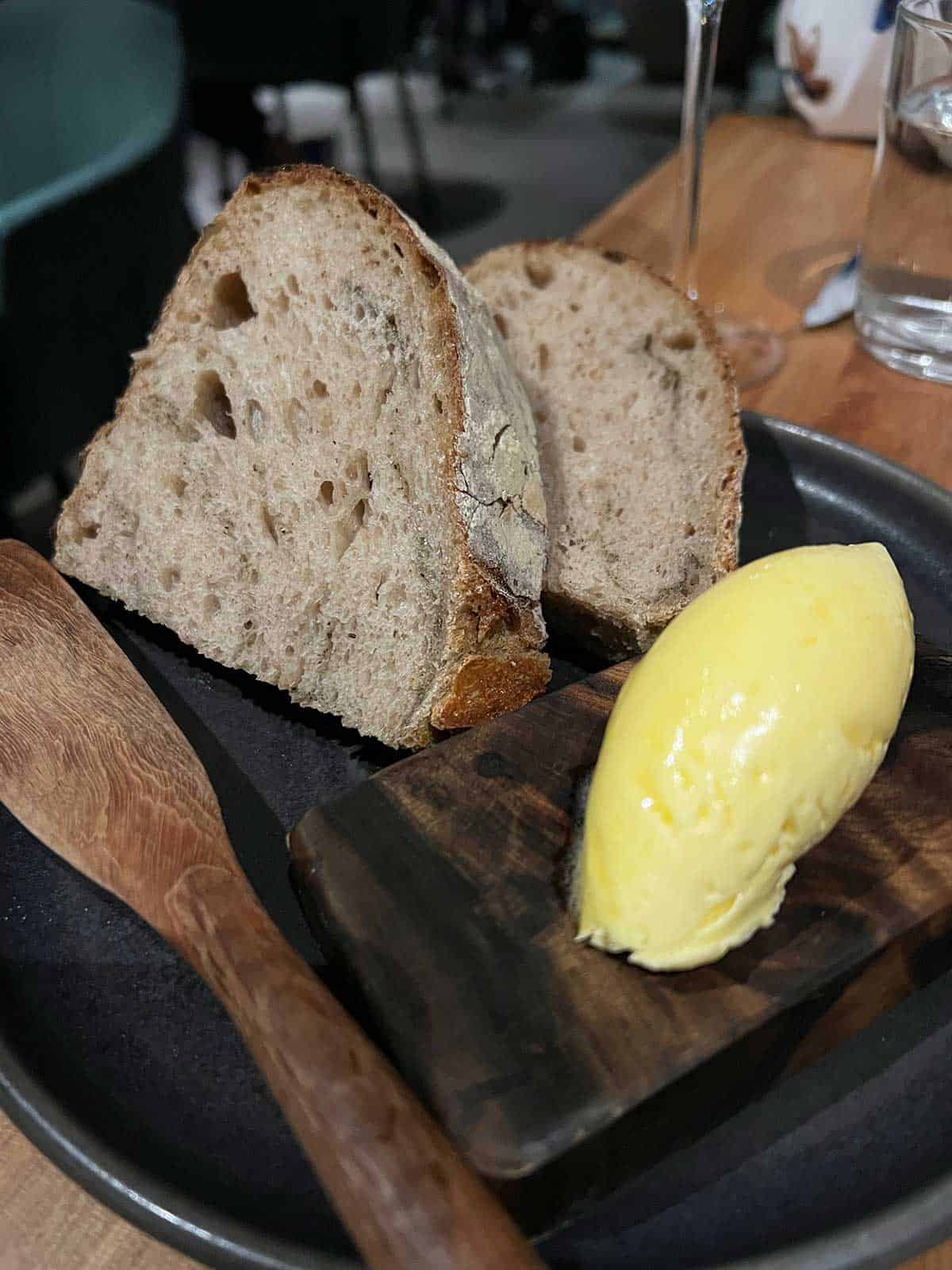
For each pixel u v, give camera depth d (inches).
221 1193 4.5
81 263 13.6
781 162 14.1
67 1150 4.4
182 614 7.5
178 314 7.5
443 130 33.5
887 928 4.8
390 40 23.8
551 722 5.8
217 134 26.7
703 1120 4.6
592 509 7.7
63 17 15.9
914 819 5.3
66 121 16.0
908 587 7.6
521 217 28.6
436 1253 3.5
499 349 7.4
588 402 8.3
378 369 6.8
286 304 7.2
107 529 7.8
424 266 6.6
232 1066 5.0
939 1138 4.6
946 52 8.8
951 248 9.4
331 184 6.8
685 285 10.5
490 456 6.7
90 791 5.8
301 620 7.1
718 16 9.0
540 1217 4.3
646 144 32.0
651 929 4.7
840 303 10.9
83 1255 4.5
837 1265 4.1
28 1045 4.9
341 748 6.8
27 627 6.8
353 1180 3.7
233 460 7.4
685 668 5.0
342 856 5.1
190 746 6.2
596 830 4.9
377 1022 4.6
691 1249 4.3
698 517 7.6
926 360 10.0
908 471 8.1
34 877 5.9
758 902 4.8
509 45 37.2
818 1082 4.9
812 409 9.8
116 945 5.5
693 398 8.1
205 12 23.3
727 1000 4.6
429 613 6.6
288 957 4.6
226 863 5.3
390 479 6.8
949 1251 4.5
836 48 13.3
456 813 5.3
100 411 15.1
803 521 8.2
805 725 4.8
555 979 4.6
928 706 5.8
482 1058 4.4
